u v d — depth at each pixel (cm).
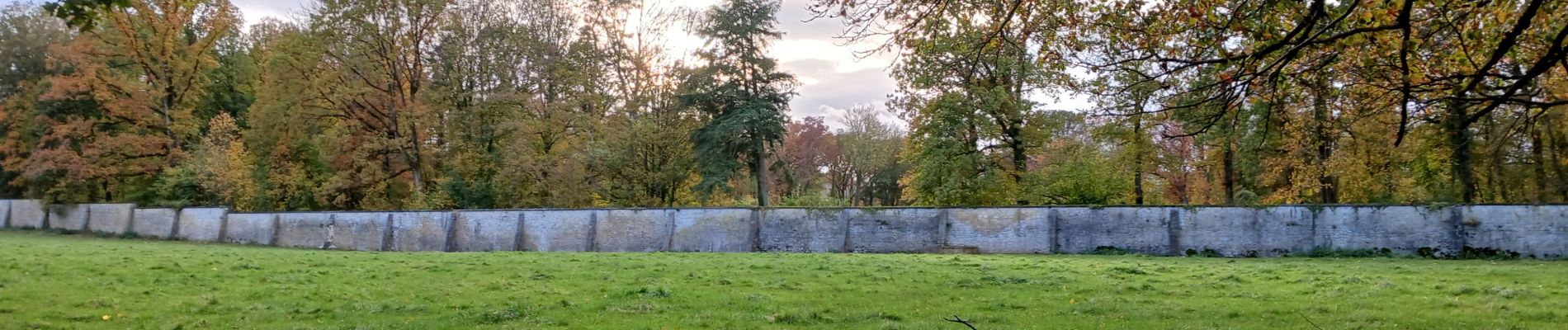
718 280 1712
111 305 1267
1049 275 1820
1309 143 3312
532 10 4528
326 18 3975
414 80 4294
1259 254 2870
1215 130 3180
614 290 1513
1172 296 1447
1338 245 2820
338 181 4062
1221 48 914
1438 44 942
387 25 4088
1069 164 3844
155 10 4372
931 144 3850
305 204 4259
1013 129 3941
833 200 3791
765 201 4375
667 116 4638
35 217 4775
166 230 4059
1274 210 2888
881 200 6656
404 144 4153
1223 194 4503
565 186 4078
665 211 3425
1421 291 1473
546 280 1712
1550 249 2616
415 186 4297
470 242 3581
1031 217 3109
